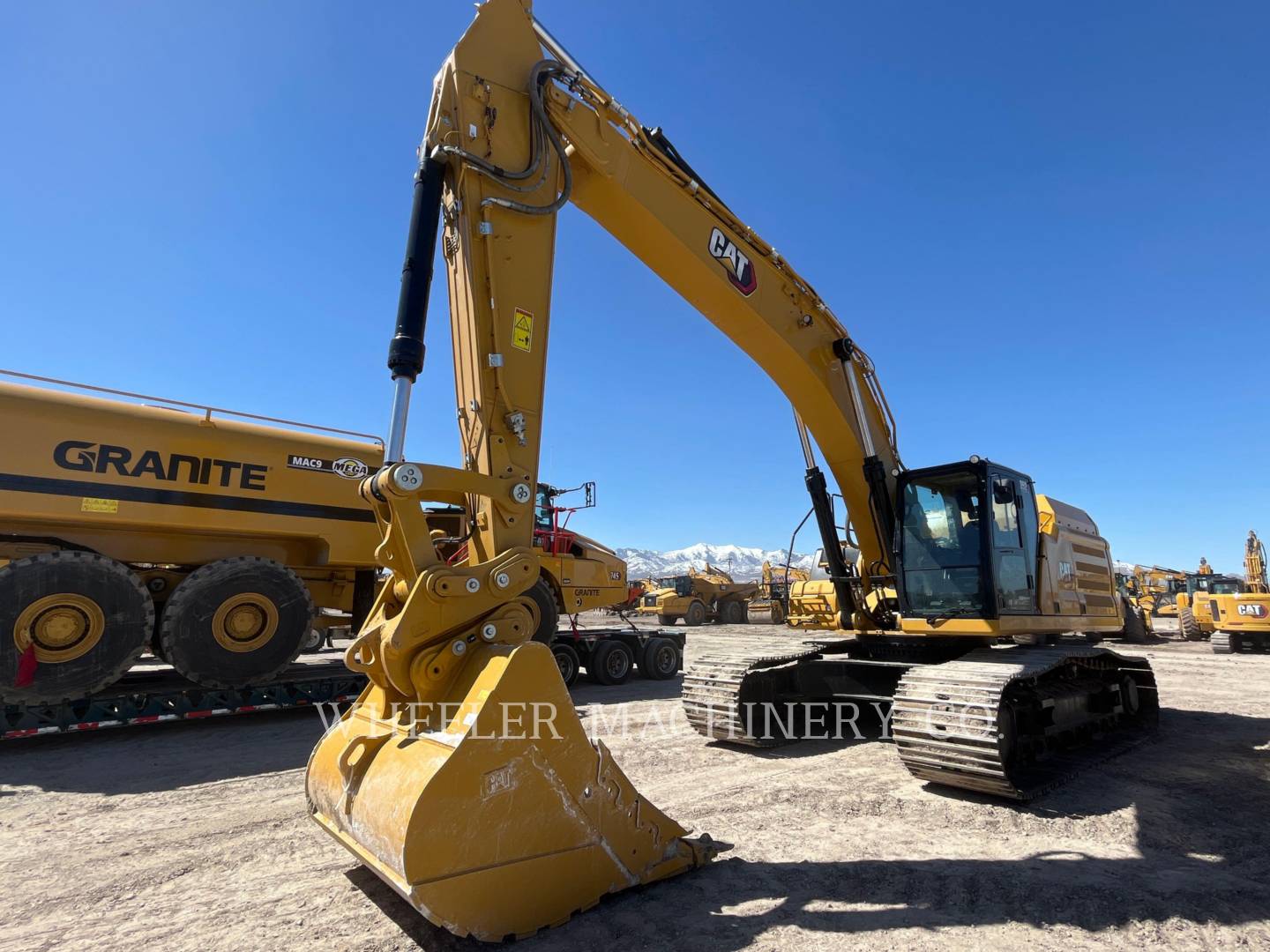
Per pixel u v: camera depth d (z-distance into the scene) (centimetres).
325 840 474
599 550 1260
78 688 732
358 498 945
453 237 439
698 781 607
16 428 742
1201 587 2770
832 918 358
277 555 927
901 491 729
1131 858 440
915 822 504
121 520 788
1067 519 853
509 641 376
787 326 668
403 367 385
